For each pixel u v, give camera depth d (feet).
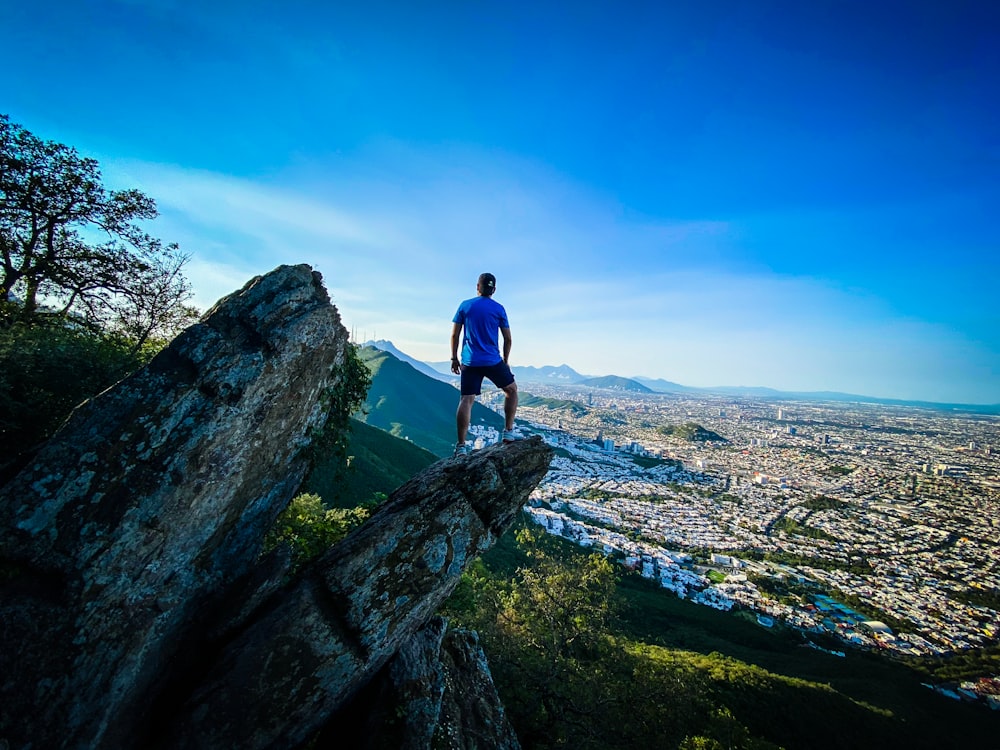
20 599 14.58
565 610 67.36
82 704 14.73
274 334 20.58
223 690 17.78
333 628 19.88
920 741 107.86
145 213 67.72
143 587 16.55
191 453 17.60
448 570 23.36
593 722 54.65
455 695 28.32
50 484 15.74
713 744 52.39
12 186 55.52
